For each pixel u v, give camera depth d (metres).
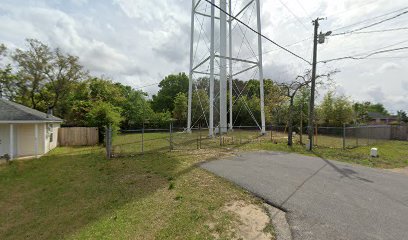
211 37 19.52
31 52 25.92
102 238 4.18
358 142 17.08
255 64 21.16
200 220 4.66
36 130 13.74
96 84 32.28
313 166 9.30
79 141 19.34
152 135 26.33
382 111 72.19
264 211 5.07
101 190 6.89
